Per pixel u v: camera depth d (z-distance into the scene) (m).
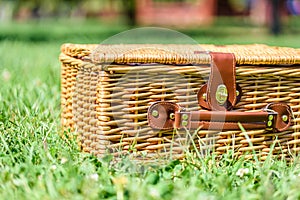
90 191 0.85
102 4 9.25
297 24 7.44
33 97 1.39
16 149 1.02
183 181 0.90
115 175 0.93
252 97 1.04
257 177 0.94
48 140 1.07
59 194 0.85
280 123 1.05
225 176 0.92
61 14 10.33
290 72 1.04
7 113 1.23
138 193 0.84
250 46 1.25
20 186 0.88
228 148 1.03
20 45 3.03
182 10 8.84
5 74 1.69
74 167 0.93
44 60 2.18
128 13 7.11
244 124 1.03
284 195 0.87
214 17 8.91
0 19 9.79
